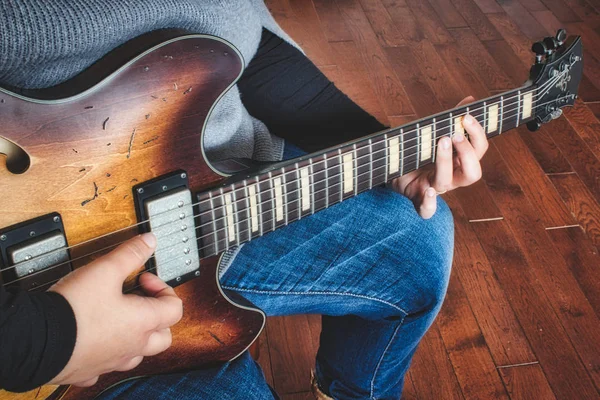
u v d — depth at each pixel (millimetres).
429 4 2914
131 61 715
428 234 1134
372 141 940
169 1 769
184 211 807
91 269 656
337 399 1257
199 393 867
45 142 696
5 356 572
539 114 1130
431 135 998
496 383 1534
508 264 1812
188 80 760
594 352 1613
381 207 1135
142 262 706
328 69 2451
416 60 2553
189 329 885
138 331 681
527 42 2721
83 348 630
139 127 751
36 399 766
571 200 2020
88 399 836
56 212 728
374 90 2371
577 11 2957
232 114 952
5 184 690
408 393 1497
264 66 1084
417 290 1099
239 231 875
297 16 2746
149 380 875
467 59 2586
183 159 797
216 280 883
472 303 1703
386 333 1148
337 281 1061
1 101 656
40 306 596
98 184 746
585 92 2453
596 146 2221
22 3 664
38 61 689
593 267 1826
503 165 2115
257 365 974
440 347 1598
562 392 1526
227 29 887
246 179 843
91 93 703
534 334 1643
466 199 1995
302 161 886
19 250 698
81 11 694
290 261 1048
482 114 1039
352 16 2779
